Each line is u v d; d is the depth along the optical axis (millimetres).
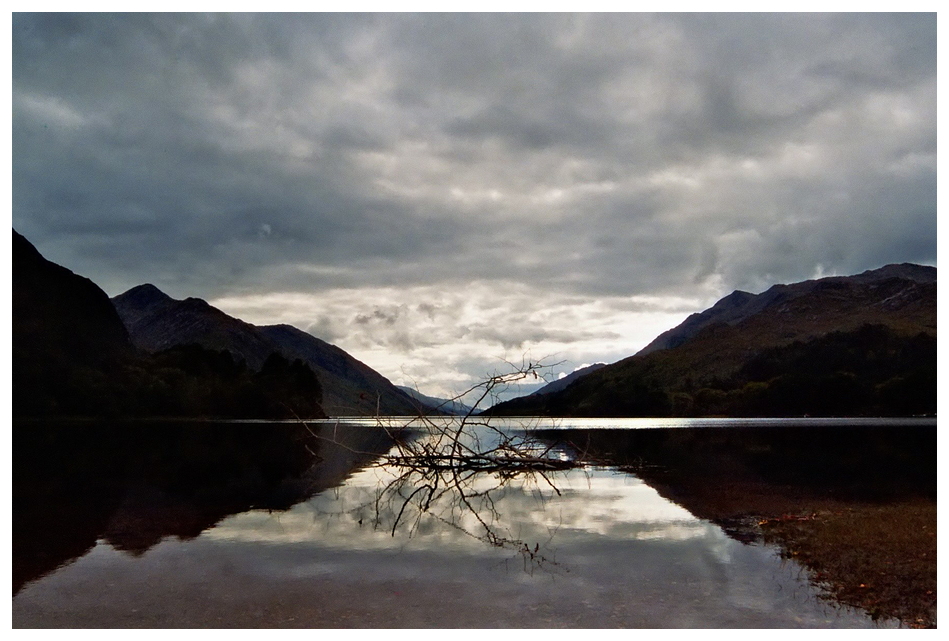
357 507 15062
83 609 7488
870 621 6973
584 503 15531
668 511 14180
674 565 9352
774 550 10203
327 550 10484
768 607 7438
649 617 7168
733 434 54188
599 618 7152
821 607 7430
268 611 7418
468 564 9531
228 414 115375
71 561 9695
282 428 70750
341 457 30250
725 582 8445
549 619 7141
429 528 12414
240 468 24578
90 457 28969
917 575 8492
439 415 25156
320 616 7254
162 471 23094
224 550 10469
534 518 13484
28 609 7484
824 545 10281
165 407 105062
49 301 120375
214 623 7035
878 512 13141
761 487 17969
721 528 12148
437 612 7379
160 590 8219
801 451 32469
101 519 13336
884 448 34438
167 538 11438
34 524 12773
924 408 138250
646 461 27188
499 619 7141
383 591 8180
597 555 10062
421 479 21094
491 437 50062
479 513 14188
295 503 15641
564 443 41062
